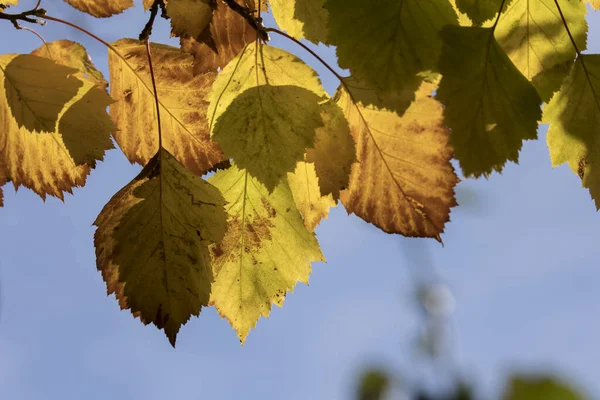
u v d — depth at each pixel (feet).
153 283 2.48
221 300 2.58
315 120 2.45
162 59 2.52
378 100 2.43
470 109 2.36
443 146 2.44
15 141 2.54
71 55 2.54
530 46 2.48
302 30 2.48
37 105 2.51
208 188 2.51
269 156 2.44
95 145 2.51
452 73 2.36
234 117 2.45
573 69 2.47
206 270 2.50
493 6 2.40
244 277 2.57
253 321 2.58
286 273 2.58
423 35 2.38
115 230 2.49
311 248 2.57
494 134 2.35
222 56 2.51
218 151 2.52
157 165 2.51
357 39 2.39
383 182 2.45
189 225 2.50
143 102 2.53
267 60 2.46
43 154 2.54
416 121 2.44
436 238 2.45
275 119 2.45
